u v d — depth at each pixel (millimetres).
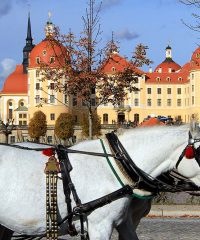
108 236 6914
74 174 7004
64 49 32875
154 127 7434
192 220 16766
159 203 20172
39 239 7371
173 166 7234
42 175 7020
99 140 7309
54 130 112500
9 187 6953
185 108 152750
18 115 152375
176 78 154375
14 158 7121
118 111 140750
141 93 150500
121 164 7051
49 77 34312
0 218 7020
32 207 6938
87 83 31438
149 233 13992
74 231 7039
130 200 7113
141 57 33406
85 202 6941
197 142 7070
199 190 7191
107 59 33906
